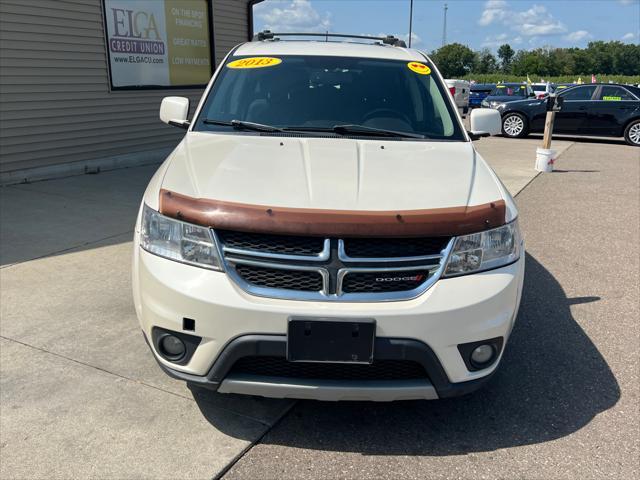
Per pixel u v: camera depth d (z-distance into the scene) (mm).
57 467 2328
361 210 2320
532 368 3238
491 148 13680
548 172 10047
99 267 4566
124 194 7184
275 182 2512
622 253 5434
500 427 2693
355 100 3520
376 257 2301
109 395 2834
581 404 2895
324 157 2816
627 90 14781
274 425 2656
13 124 7504
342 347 2232
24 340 3354
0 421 2609
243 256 2303
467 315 2312
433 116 3498
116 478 2277
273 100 3504
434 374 2328
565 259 5227
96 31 8453
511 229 2527
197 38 10359
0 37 7164
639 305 4168
